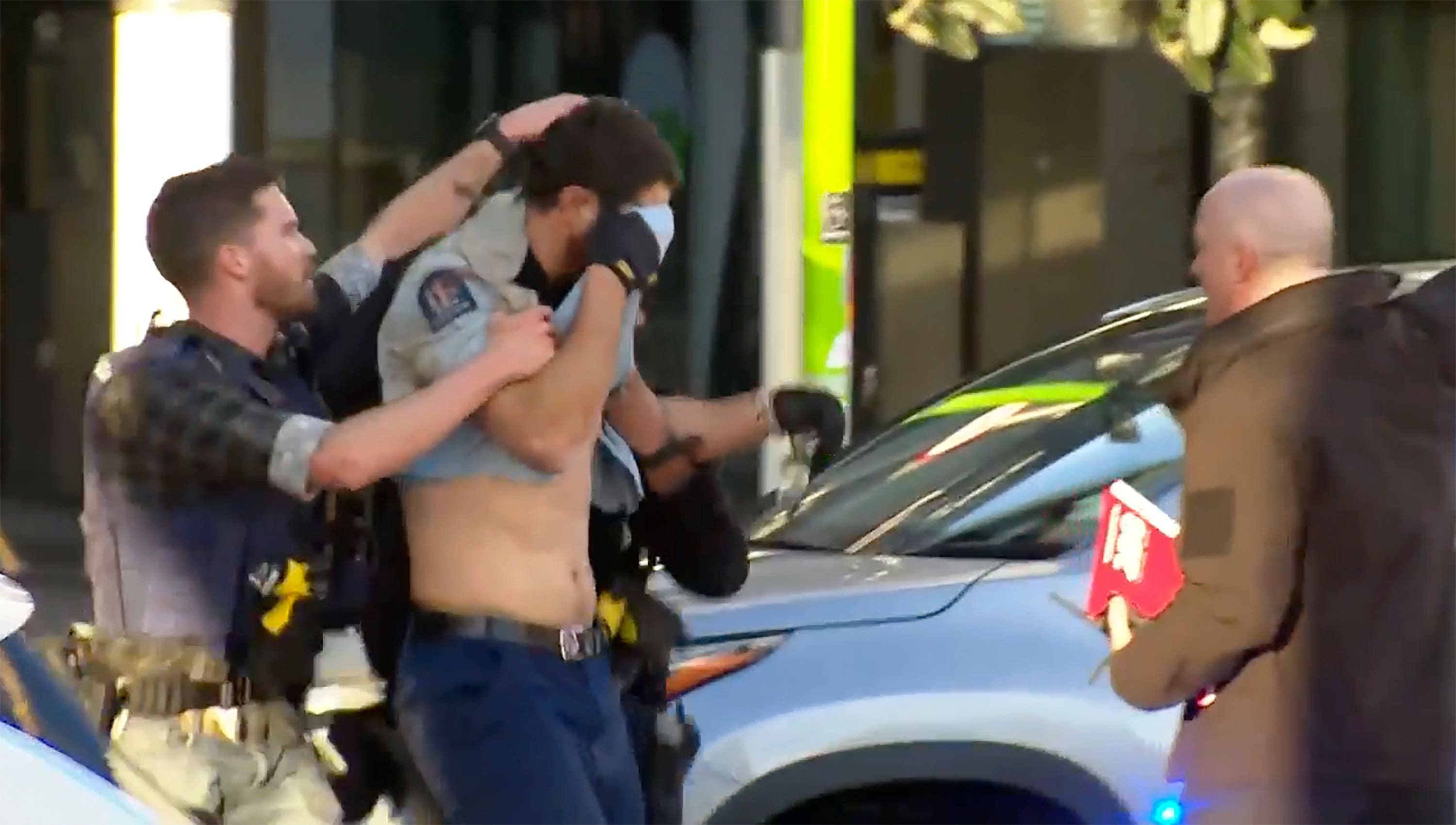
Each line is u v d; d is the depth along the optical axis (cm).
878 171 5016
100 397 1448
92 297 5350
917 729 1797
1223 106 3088
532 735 1447
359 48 5062
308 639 1483
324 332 1524
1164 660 1437
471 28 5141
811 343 3130
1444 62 5031
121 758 1450
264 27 4947
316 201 5050
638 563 1605
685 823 1781
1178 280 4928
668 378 5038
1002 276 5053
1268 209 1426
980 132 5022
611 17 5106
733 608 1878
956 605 1852
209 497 1434
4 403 5406
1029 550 1966
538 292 1488
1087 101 4962
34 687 1211
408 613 1504
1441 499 1401
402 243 1570
